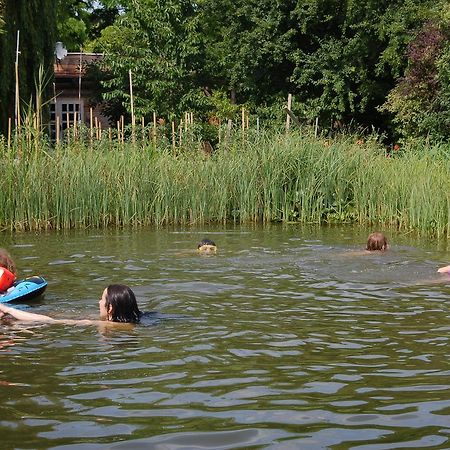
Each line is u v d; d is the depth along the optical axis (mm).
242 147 18188
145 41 28703
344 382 5465
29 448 4270
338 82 29297
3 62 23562
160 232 15227
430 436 4484
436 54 24172
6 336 6688
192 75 29312
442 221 14781
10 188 15422
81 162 16203
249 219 17609
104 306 7355
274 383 5434
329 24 30625
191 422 4676
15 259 11234
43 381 5445
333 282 9438
